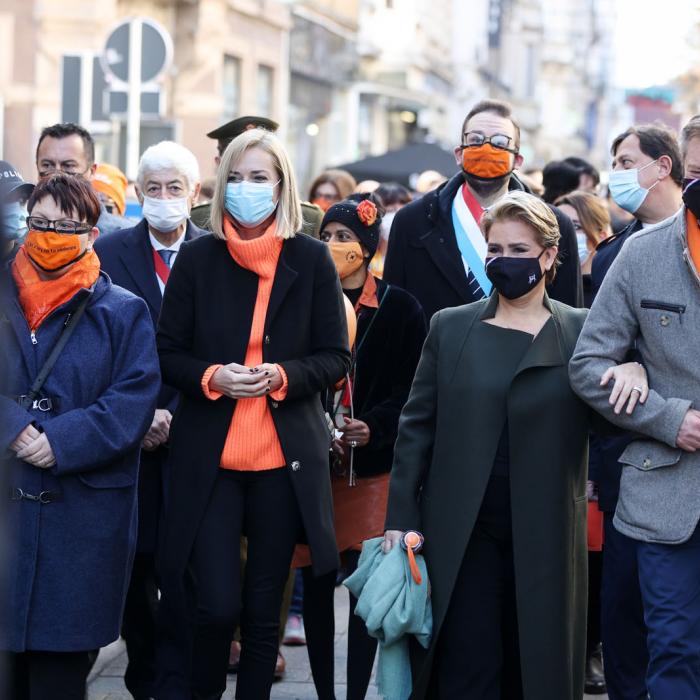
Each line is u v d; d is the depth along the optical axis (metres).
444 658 5.06
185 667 5.64
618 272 5.04
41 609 4.95
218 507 5.37
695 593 4.89
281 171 5.48
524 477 4.98
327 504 5.51
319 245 5.60
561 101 78.44
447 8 44.66
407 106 38.19
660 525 4.90
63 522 4.99
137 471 5.25
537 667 4.93
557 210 6.53
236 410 5.39
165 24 24.33
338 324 5.56
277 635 5.45
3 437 4.66
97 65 12.99
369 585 5.04
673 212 6.38
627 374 4.90
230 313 5.46
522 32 64.75
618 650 5.66
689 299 4.90
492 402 5.03
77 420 4.96
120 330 5.16
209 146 25.03
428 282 6.67
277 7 28.48
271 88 28.81
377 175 18.11
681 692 4.81
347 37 33.47
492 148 6.48
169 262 6.42
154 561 6.18
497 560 5.09
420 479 5.25
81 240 5.04
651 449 4.98
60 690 5.05
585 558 5.14
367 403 6.19
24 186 5.21
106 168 8.33
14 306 5.03
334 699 6.05
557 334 5.10
